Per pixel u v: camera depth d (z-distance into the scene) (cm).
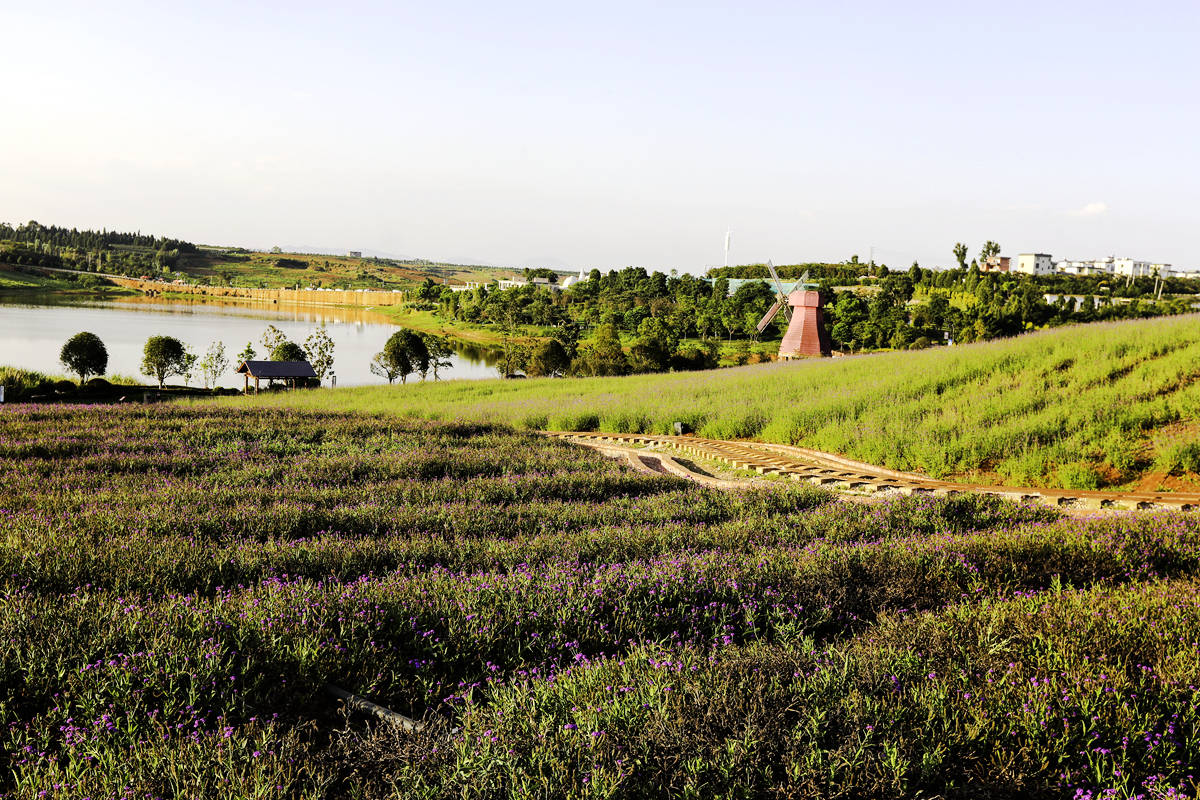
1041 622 494
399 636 526
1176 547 712
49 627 467
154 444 1443
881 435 1631
